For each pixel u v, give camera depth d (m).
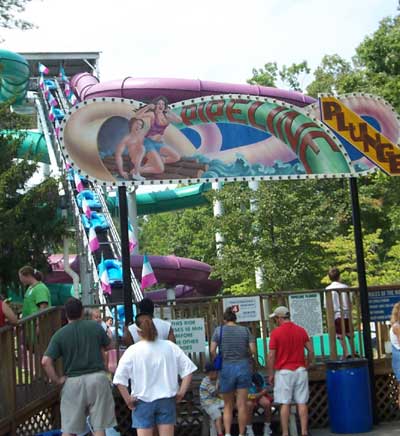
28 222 23.75
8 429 9.68
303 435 10.77
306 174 12.13
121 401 12.09
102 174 11.46
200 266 37.16
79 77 44.78
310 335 12.40
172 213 75.12
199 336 12.03
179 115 11.74
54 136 39.62
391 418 12.88
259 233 27.34
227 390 10.51
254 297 12.36
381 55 27.34
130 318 11.52
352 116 12.32
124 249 11.62
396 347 11.26
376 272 27.94
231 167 11.88
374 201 31.48
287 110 12.09
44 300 11.52
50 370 8.72
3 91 42.84
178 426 11.98
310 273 27.59
